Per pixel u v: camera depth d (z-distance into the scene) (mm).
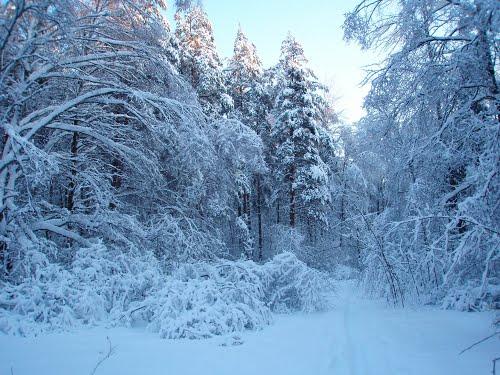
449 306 9273
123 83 12961
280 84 24344
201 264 9953
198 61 20812
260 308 8102
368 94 9984
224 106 21516
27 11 9109
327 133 22953
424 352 5527
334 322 8211
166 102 12320
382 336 6637
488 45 7883
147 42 13344
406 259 10695
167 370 4711
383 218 11852
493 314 7957
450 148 9016
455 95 9125
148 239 12594
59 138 12719
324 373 4590
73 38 10328
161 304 7348
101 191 12188
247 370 4734
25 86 10211
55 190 15539
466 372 4578
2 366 4727
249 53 25453
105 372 4590
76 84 12938
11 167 10000
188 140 12719
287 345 6074
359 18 9500
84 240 10961
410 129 10242
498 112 7922
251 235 24047
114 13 12445
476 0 6742
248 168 17172
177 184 15367
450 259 6742
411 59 9359
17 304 6949
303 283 9891
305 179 21125
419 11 9031
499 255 6402
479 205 6562
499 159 6871
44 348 5574
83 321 7289
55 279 7785
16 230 9203
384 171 12453
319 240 25234
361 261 12953
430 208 9867
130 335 6652
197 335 6566
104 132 12914
